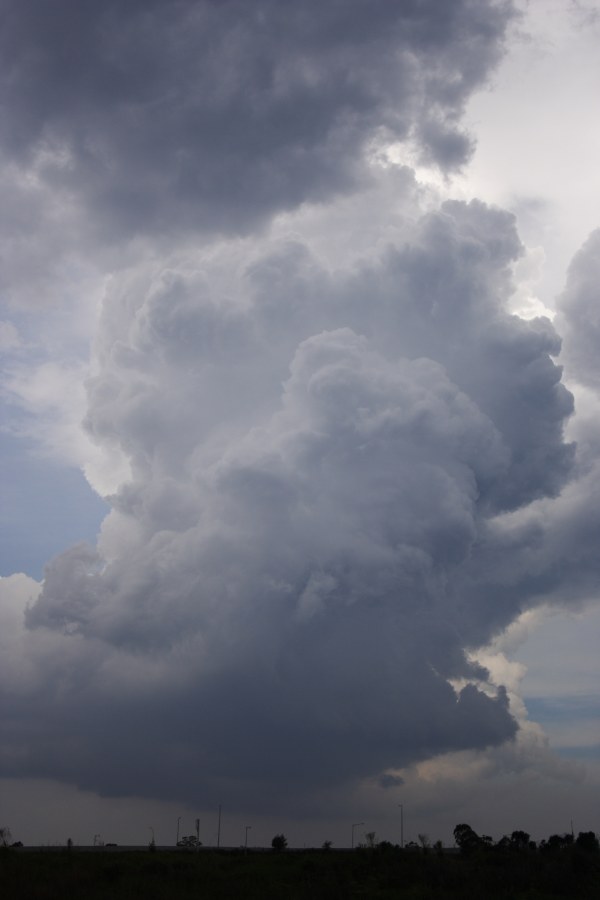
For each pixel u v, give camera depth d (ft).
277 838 390.83
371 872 238.68
